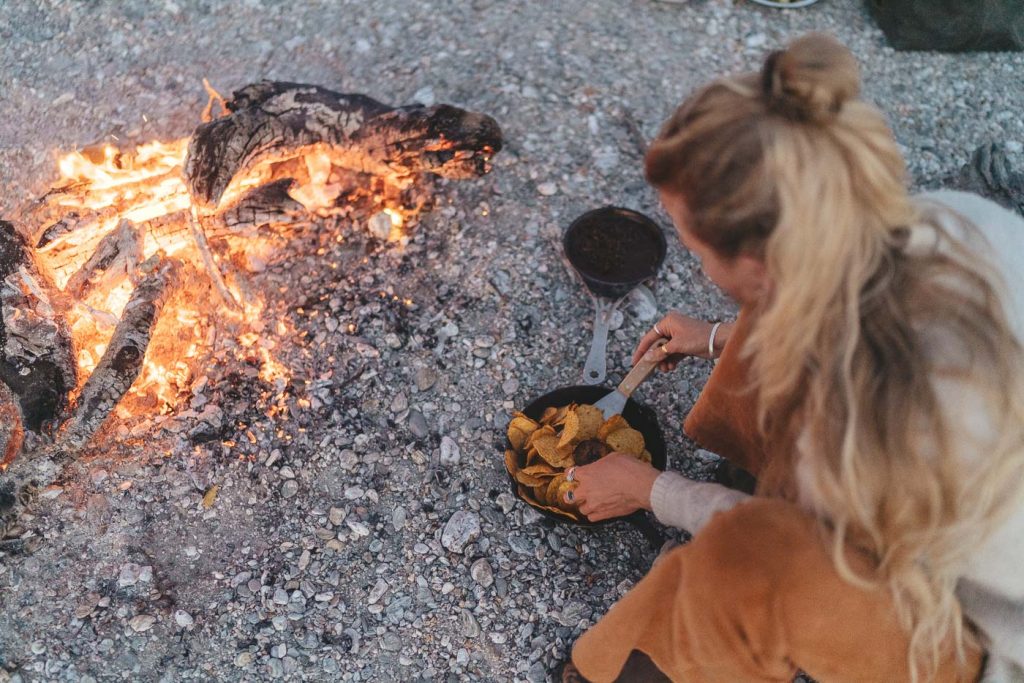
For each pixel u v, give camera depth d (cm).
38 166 250
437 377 215
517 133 259
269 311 220
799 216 87
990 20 281
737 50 288
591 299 228
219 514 194
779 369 97
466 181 246
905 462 93
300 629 183
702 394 158
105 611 183
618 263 221
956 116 273
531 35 287
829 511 101
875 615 108
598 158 255
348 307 222
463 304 225
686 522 141
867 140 88
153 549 190
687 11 299
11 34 282
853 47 290
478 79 273
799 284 90
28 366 186
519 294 228
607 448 178
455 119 229
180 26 287
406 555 192
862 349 93
